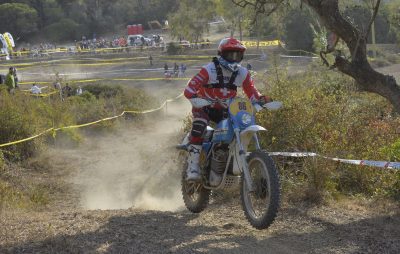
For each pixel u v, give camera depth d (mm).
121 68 79375
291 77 18500
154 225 10016
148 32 147875
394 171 13008
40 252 8117
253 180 9438
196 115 9977
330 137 14352
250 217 9414
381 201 12188
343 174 13703
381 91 13219
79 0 156125
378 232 9492
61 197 16984
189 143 10602
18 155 20688
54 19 151500
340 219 10445
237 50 9766
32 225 9852
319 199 11930
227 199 12859
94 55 93625
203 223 10406
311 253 8516
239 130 9227
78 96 38438
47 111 26312
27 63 85000
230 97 9938
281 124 14984
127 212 11391
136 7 160250
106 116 33781
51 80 63844
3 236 9039
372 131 15086
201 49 93625
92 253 8086
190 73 72375
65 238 8727
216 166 9852
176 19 98938
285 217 10648
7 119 21625
